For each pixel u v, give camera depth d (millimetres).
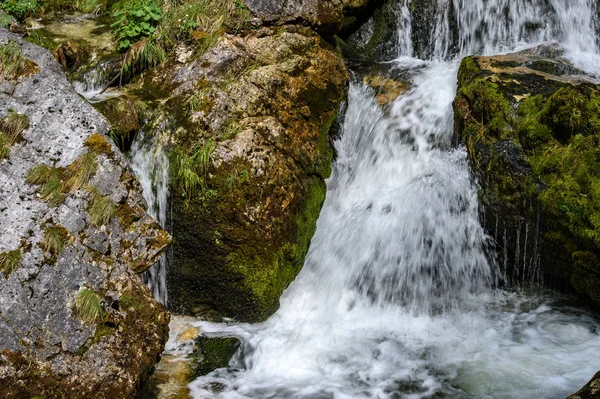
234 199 5281
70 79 6184
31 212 4336
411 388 4664
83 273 4254
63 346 3998
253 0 6691
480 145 5777
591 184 5055
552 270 5566
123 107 5461
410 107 6680
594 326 5312
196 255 5379
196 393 4645
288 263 5609
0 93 4852
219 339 5199
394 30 7980
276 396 4621
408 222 5961
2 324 3900
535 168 5383
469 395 4551
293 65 6262
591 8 7562
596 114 5234
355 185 6562
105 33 6715
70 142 4727
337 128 6750
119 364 4133
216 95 5648
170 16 6488
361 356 5066
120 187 4676
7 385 3773
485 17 7672
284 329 5414
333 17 6996
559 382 4621
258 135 5551
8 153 4574
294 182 5672
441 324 5504
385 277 5855
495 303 5750
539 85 6004
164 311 4527
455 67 7188
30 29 6707
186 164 5289
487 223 5848
